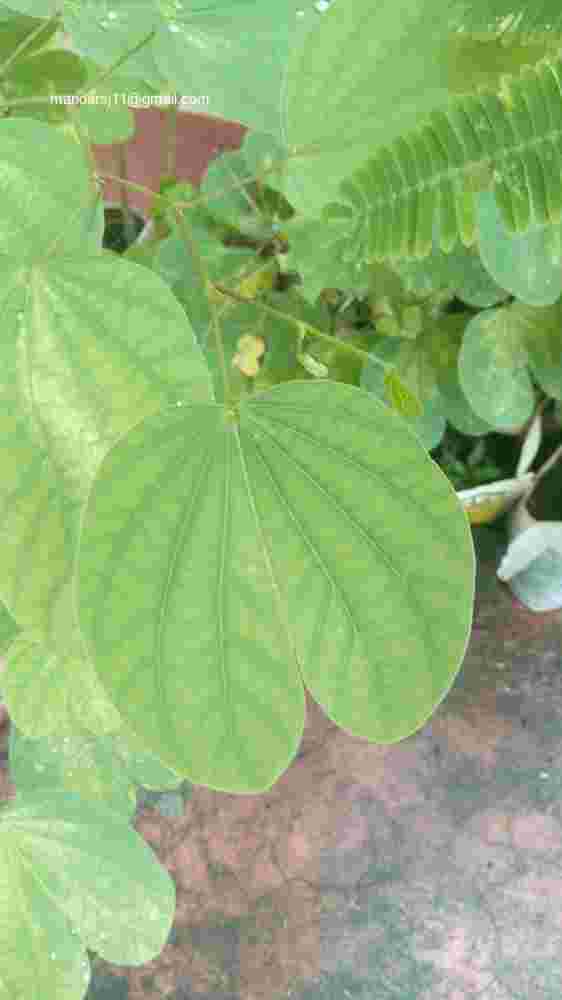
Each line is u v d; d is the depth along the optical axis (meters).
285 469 0.26
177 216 0.36
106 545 0.25
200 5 0.35
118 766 0.49
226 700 0.26
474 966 0.72
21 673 0.41
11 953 0.42
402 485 0.26
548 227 0.39
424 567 0.26
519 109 0.29
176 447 0.26
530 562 0.78
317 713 0.79
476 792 0.77
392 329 0.61
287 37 0.36
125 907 0.43
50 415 0.27
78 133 0.36
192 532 0.26
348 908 0.73
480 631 0.83
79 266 0.27
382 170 0.31
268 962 0.71
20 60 0.43
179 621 0.26
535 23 0.29
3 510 0.27
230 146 0.75
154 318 0.27
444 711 0.80
